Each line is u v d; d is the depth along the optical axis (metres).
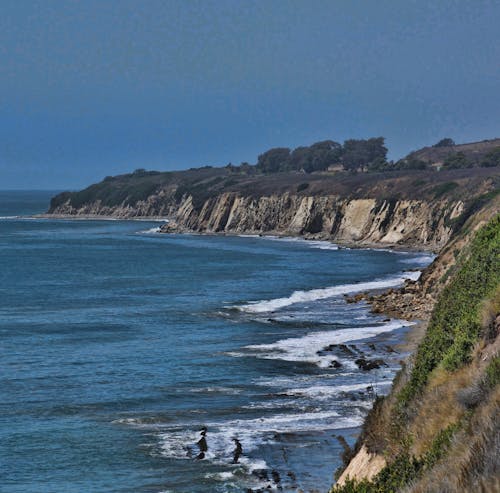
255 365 85.81
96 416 66.69
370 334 103.75
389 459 30.67
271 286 164.88
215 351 94.00
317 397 71.44
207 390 75.06
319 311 126.38
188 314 126.19
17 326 115.00
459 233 150.88
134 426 63.66
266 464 54.25
